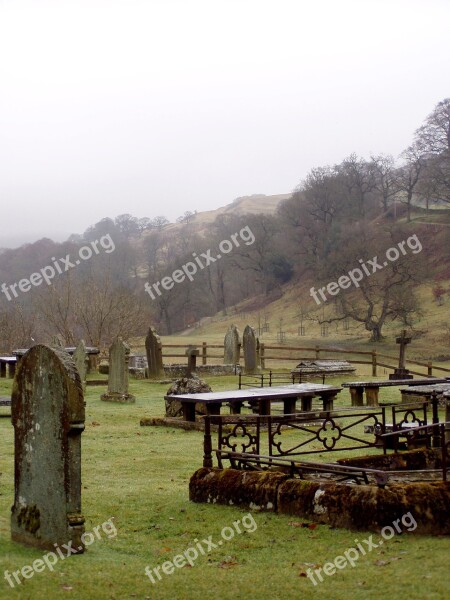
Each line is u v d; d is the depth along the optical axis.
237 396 16.47
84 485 12.23
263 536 9.09
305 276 82.94
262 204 171.00
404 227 78.69
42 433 8.63
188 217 157.75
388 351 54.72
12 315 50.66
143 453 15.21
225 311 81.50
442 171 85.38
